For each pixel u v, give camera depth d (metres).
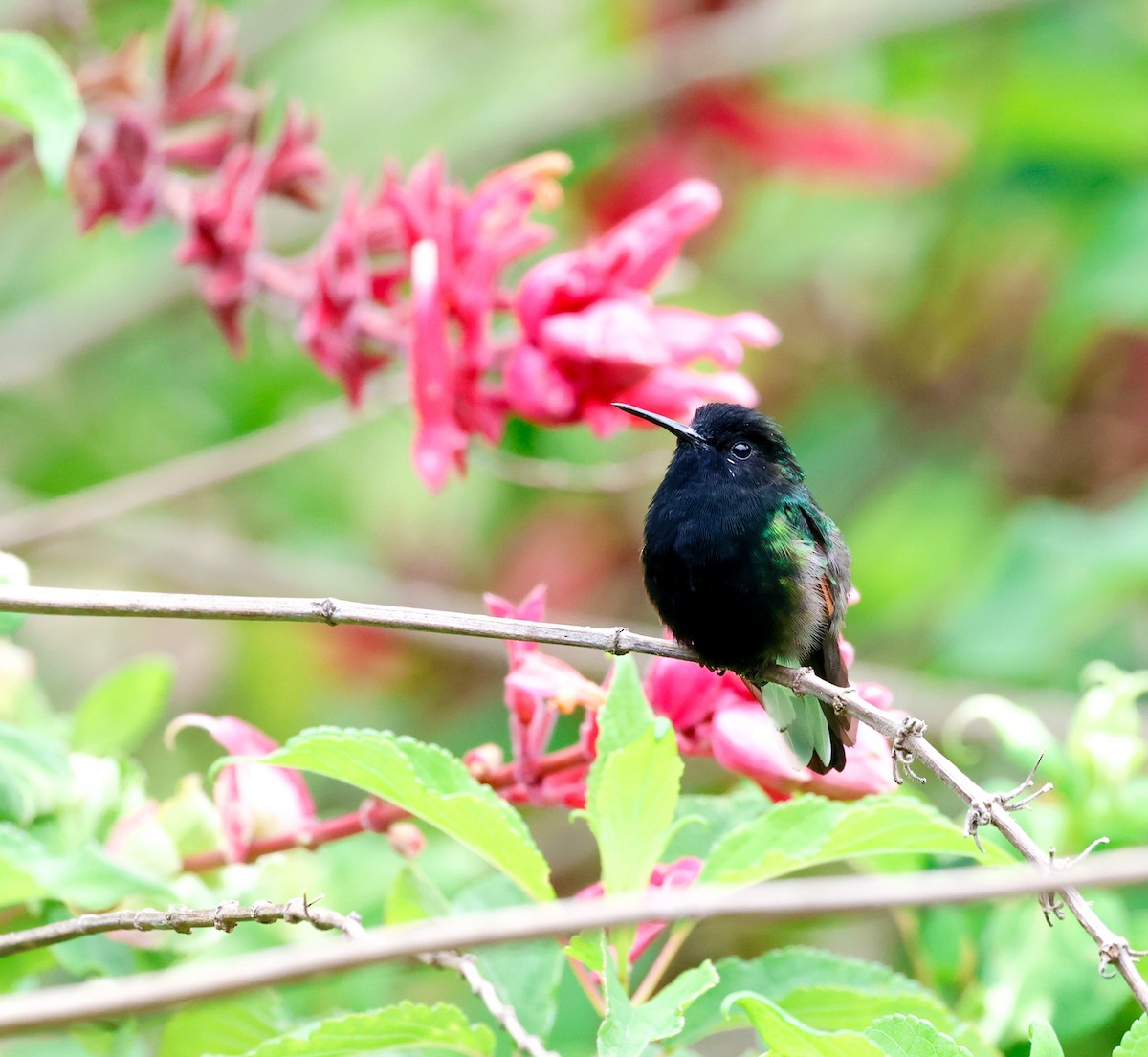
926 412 13.03
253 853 6.13
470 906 6.24
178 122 8.59
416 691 12.44
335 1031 5.18
